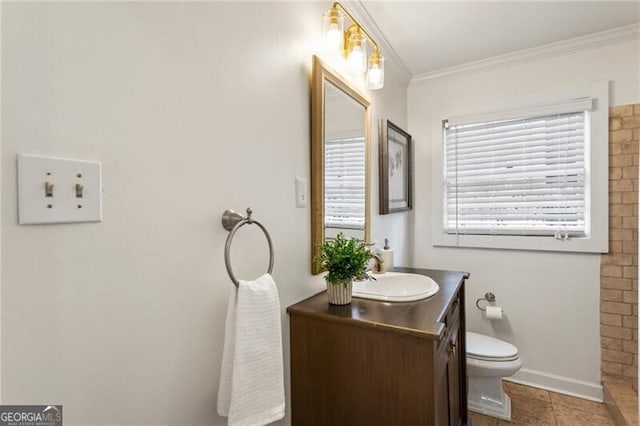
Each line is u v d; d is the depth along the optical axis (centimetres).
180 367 82
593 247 206
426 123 257
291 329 119
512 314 232
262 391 86
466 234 244
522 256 228
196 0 85
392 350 102
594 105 204
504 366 185
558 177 218
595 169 204
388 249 188
